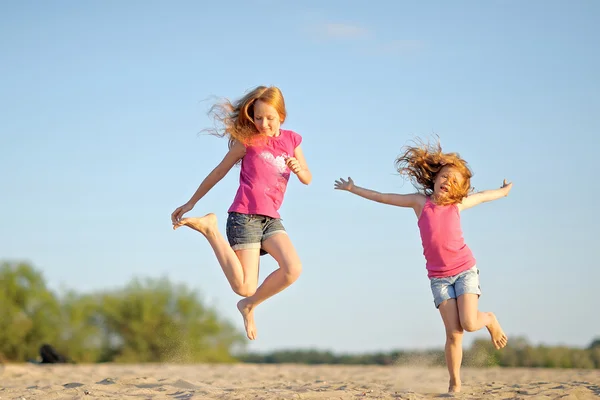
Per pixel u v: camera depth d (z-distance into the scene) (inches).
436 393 253.0
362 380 350.9
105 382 301.1
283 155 231.0
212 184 235.3
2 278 900.6
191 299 977.5
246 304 232.1
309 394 242.4
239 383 323.6
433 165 248.7
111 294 968.9
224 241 225.8
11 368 432.1
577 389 265.1
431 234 243.0
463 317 235.9
